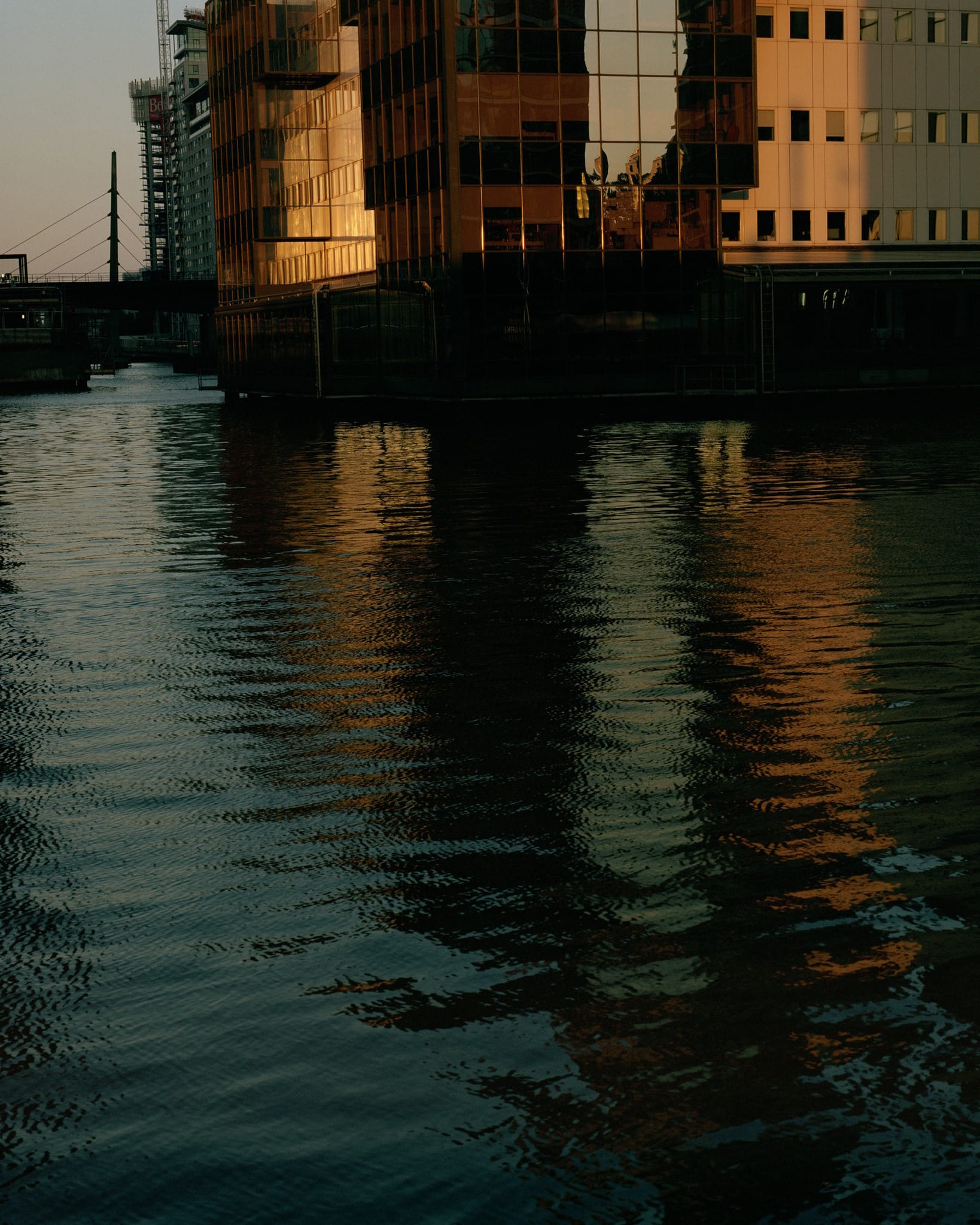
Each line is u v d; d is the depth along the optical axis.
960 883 5.77
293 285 66.81
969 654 10.29
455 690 9.59
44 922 5.58
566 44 45.88
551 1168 3.70
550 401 47.16
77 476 29.22
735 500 21.06
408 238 49.59
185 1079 4.22
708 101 47.12
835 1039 4.37
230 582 14.76
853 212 51.16
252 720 8.91
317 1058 4.33
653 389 47.59
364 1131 3.90
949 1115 3.90
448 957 5.11
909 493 21.31
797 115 50.28
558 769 7.63
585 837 6.47
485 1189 3.61
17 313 111.69
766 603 12.59
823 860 6.09
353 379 56.94
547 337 46.66
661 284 47.34
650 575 14.32
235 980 4.94
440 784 7.41
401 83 49.03
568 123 46.12
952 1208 3.49
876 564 14.62
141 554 17.16
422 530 18.66
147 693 9.77
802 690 9.33
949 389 50.19
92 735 8.66
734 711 8.84
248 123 66.31
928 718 8.54
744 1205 3.53
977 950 5.06
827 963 4.97
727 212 50.00
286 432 43.91
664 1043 4.37
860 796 7.02
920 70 51.34
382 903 5.68
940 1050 4.28
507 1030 4.49
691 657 10.45
